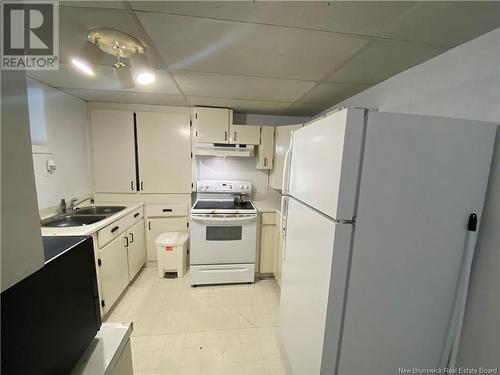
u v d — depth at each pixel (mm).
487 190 1024
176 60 1451
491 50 1029
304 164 1284
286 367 1552
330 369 1021
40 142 1987
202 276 2535
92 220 2094
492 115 1026
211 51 1325
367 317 1003
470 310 1102
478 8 886
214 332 1890
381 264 972
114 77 1809
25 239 556
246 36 1164
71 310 761
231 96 2256
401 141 907
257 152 3000
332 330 990
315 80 1760
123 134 2729
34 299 605
